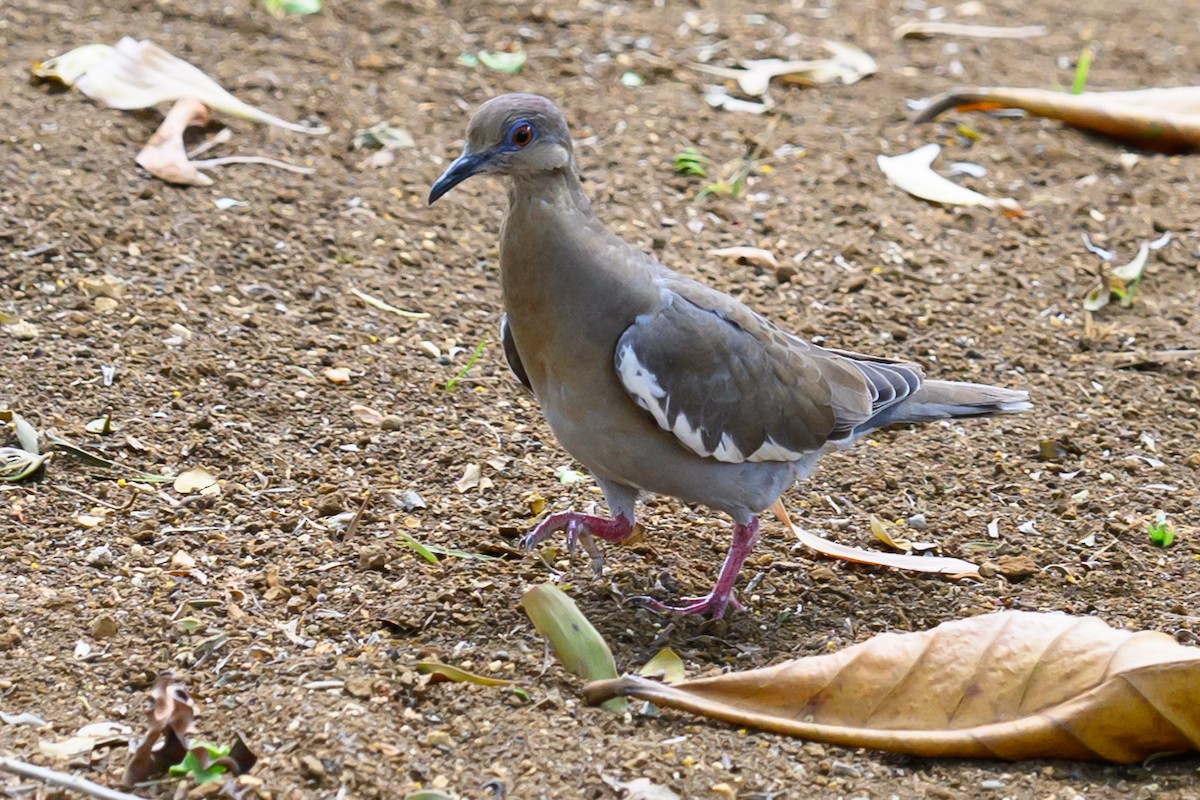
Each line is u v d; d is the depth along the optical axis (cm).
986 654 798
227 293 1288
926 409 1040
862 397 995
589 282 884
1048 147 1691
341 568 943
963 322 1354
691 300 922
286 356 1209
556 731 784
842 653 809
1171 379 1278
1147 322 1373
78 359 1160
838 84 1822
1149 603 951
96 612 872
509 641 870
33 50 1638
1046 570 994
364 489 1045
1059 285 1425
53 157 1427
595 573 937
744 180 1568
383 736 762
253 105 1591
